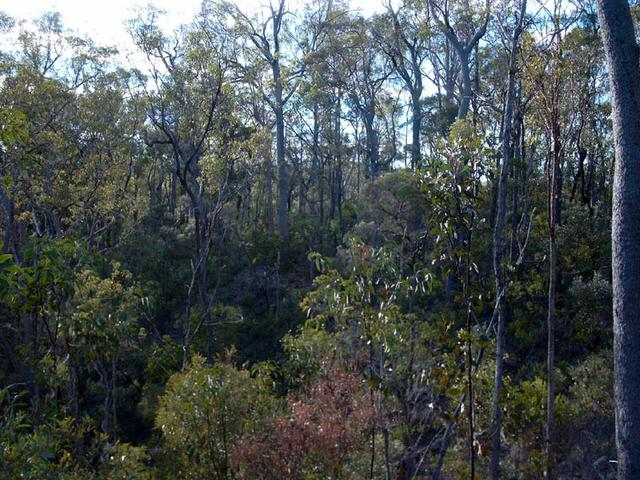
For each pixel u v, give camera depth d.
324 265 7.73
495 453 8.21
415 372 7.44
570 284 16.36
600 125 19.14
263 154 18.53
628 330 6.12
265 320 20.17
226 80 18.03
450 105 26.50
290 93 28.48
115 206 19.98
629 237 6.21
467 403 7.67
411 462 8.23
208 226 19.19
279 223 27.61
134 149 26.17
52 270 7.77
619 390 6.16
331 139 31.42
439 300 15.60
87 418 9.20
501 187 8.38
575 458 10.34
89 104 20.19
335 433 7.28
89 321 8.73
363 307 7.18
